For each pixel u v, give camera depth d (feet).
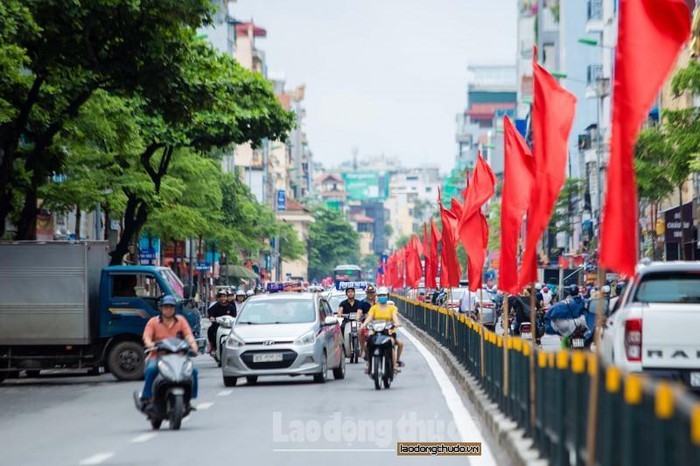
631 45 76.23
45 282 216.95
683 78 242.99
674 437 51.65
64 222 437.99
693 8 351.87
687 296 118.83
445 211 251.80
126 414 151.84
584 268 394.11
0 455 110.83
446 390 178.50
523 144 139.85
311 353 192.24
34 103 239.91
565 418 82.33
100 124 274.57
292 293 205.16
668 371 113.39
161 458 105.91
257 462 102.58
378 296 184.14
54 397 182.60
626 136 75.05
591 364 71.41
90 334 216.95
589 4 623.77
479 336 162.71
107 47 227.61
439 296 453.99
